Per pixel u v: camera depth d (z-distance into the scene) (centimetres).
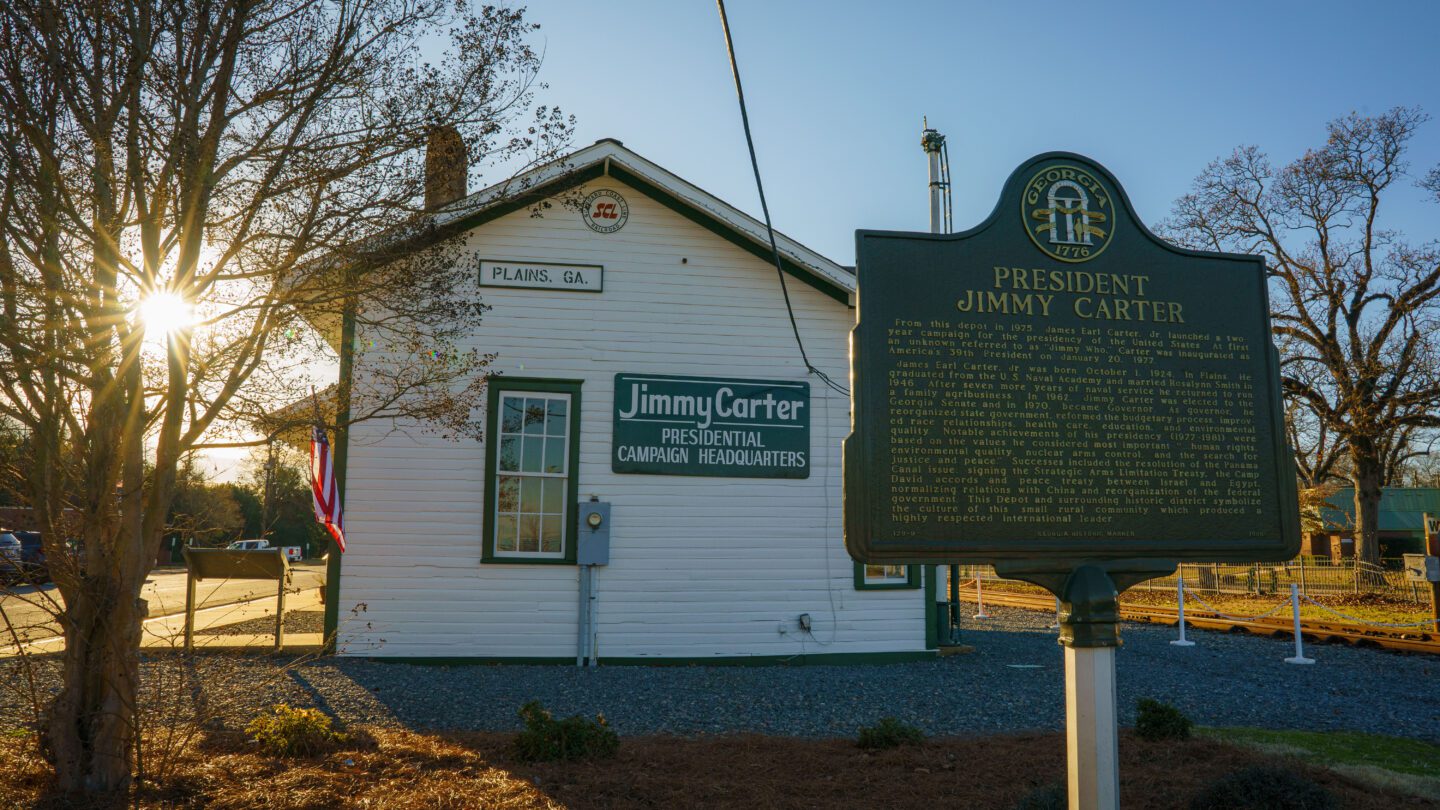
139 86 626
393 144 702
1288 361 3462
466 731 870
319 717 768
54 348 580
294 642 1306
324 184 675
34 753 681
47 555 612
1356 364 3328
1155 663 1413
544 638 1294
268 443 737
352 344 1071
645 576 1323
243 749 739
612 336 1355
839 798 637
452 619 1276
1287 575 3234
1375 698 1155
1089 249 571
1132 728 877
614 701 1045
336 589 1259
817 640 1348
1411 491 6606
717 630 1329
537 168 776
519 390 1330
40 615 1659
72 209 592
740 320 1386
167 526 701
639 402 1348
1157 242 579
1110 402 559
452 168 737
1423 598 2780
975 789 659
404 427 1260
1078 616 517
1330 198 3456
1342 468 4616
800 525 1368
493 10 716
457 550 1287
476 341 1325
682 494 1347
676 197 1373
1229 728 942
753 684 1165
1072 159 579
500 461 1318
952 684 1178
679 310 1373
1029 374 554
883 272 552
